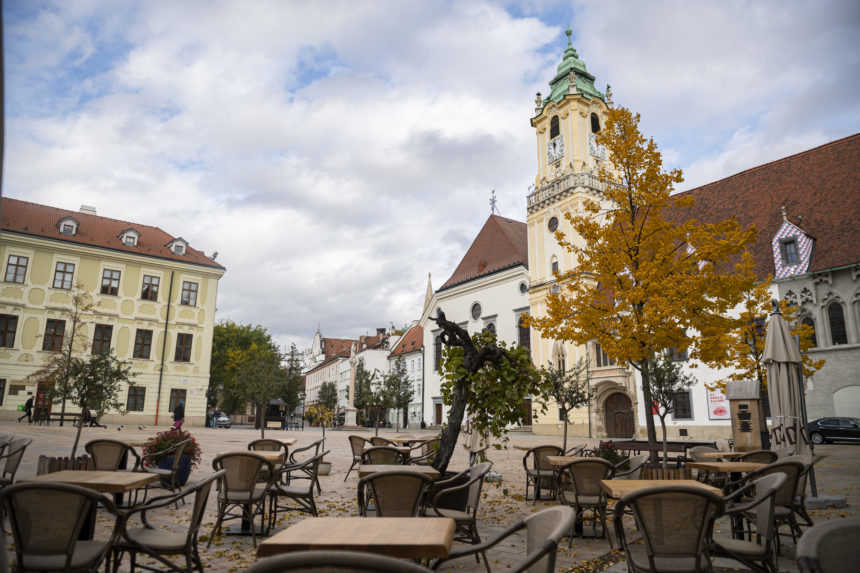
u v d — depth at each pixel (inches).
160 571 184.7
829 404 1056.2
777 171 1339.8
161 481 372.8
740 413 768.3
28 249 1457.9
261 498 266.8
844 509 359.3
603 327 529.3
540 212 1772.9
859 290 1053.8
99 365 486.3
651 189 530.6
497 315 1916.8
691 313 498.9
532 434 1601.9
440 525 134.3
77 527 152.3
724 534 293.7
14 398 1376.7
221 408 2454.5
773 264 1168.8
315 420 2405.3
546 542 110.8
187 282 1669.5
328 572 78.8
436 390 2145.7
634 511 158.7
